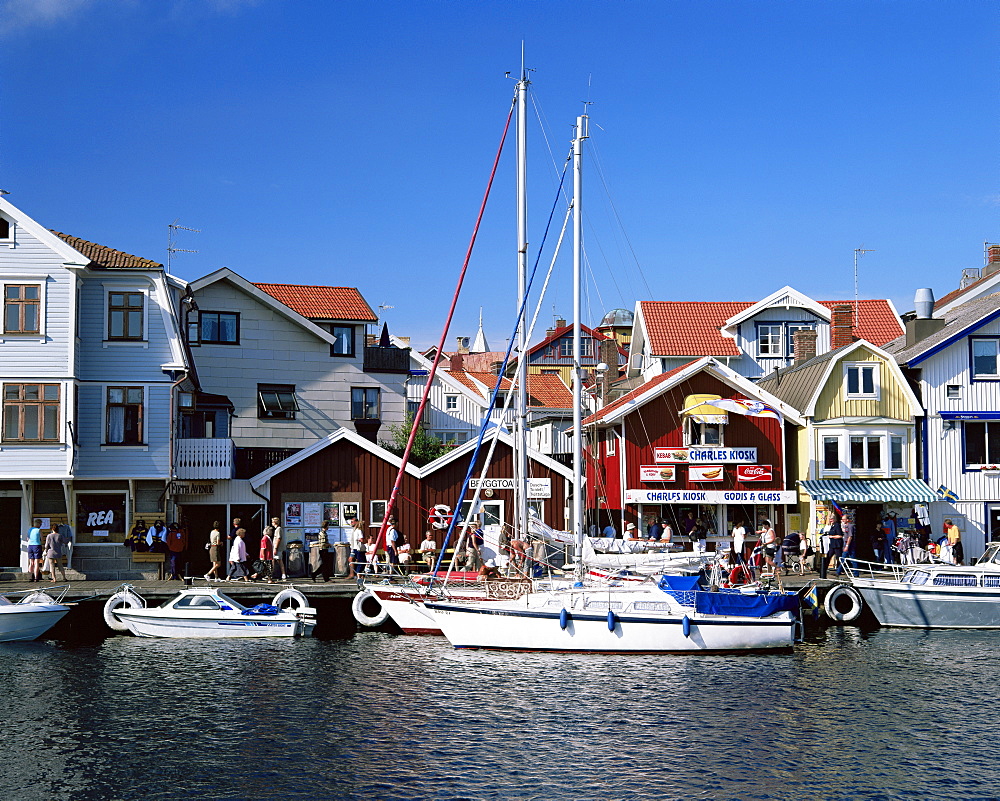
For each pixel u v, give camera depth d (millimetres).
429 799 17547
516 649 28641
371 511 40281
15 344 35906
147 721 21750
